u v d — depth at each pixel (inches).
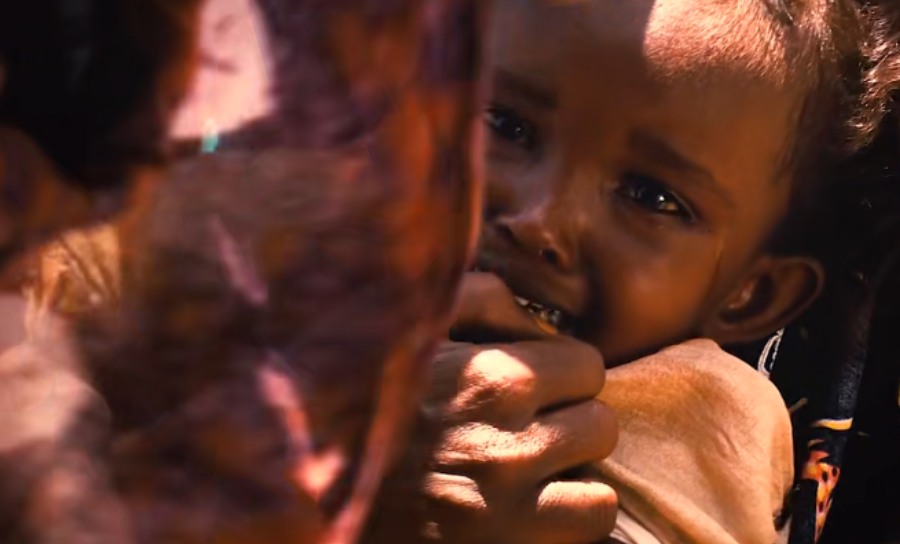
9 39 17.1
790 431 42.0
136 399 17.7
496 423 30.5
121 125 17.9
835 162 41.4
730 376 38.9
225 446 17.6
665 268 37.9
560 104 36.1
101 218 18.1
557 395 32.7
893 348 50.4
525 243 36.0
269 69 18.5
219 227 18.2
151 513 17.2
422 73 19.3
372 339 18.9
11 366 17.5
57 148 17.8
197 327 17.9
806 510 45.9
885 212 43.3
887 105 41.6
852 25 41.0
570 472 34.8
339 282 18.6
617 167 36.7
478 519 29.2
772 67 37.5
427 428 29.6
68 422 17.3
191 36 17.9
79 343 17.8
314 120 18.8
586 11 35.8
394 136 19.2
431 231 19.9
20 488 16.9
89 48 17.4
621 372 38.4
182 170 18.3
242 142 18.5
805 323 47.4
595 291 37.4
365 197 18.9
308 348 18.4
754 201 39.5
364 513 19.4
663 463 38.4
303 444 18.1
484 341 34.4
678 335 40.9
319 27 18.6
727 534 36.3
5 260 17.9
